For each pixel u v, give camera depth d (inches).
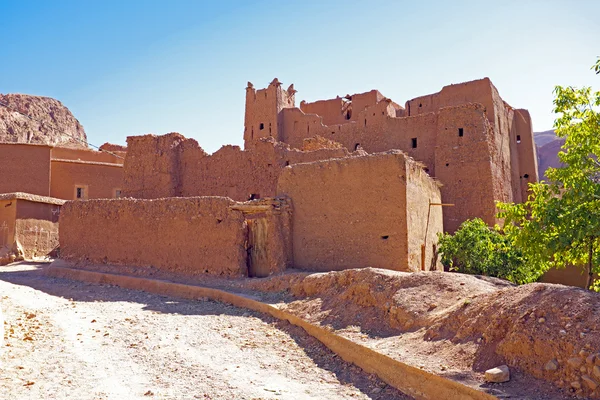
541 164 2268.7
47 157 1232.8
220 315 493.7
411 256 588.7
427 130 989.2
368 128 1067.9
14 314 482.0
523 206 410.0
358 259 600.1
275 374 324.2
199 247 680.4
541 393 228.8
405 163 589.3
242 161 933.2
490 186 896.3
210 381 307.6
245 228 670.5
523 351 254.4
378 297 398.0
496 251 628.4
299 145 1223.5
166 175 978.7
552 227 382.0
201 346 387.5
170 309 528.4
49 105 3590.1
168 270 698.2
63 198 1268.5
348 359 341.1
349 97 1348.4
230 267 650.8
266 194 895.7
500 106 1080.8
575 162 401.1
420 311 357.4
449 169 934.4
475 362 270.4
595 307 252.5
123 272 717.9
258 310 500.1
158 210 727.7
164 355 362.3
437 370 270.4
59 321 461.7
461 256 636.7
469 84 1057.5
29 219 964.0
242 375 320.5
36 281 713.6
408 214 587.5
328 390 294.5
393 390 284.8
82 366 331.6
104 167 1333.7
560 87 424.8
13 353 348.5
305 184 658.2
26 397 271.3
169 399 276.2
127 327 445.4
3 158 1194.6
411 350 311.0
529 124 1199.6
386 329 362.9
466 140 929.5
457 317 319.3
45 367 325.7
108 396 278.2
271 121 1289.4
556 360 239.5
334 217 626.5
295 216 659.4
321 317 417.4
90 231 789.9
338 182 630.5
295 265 647.8
